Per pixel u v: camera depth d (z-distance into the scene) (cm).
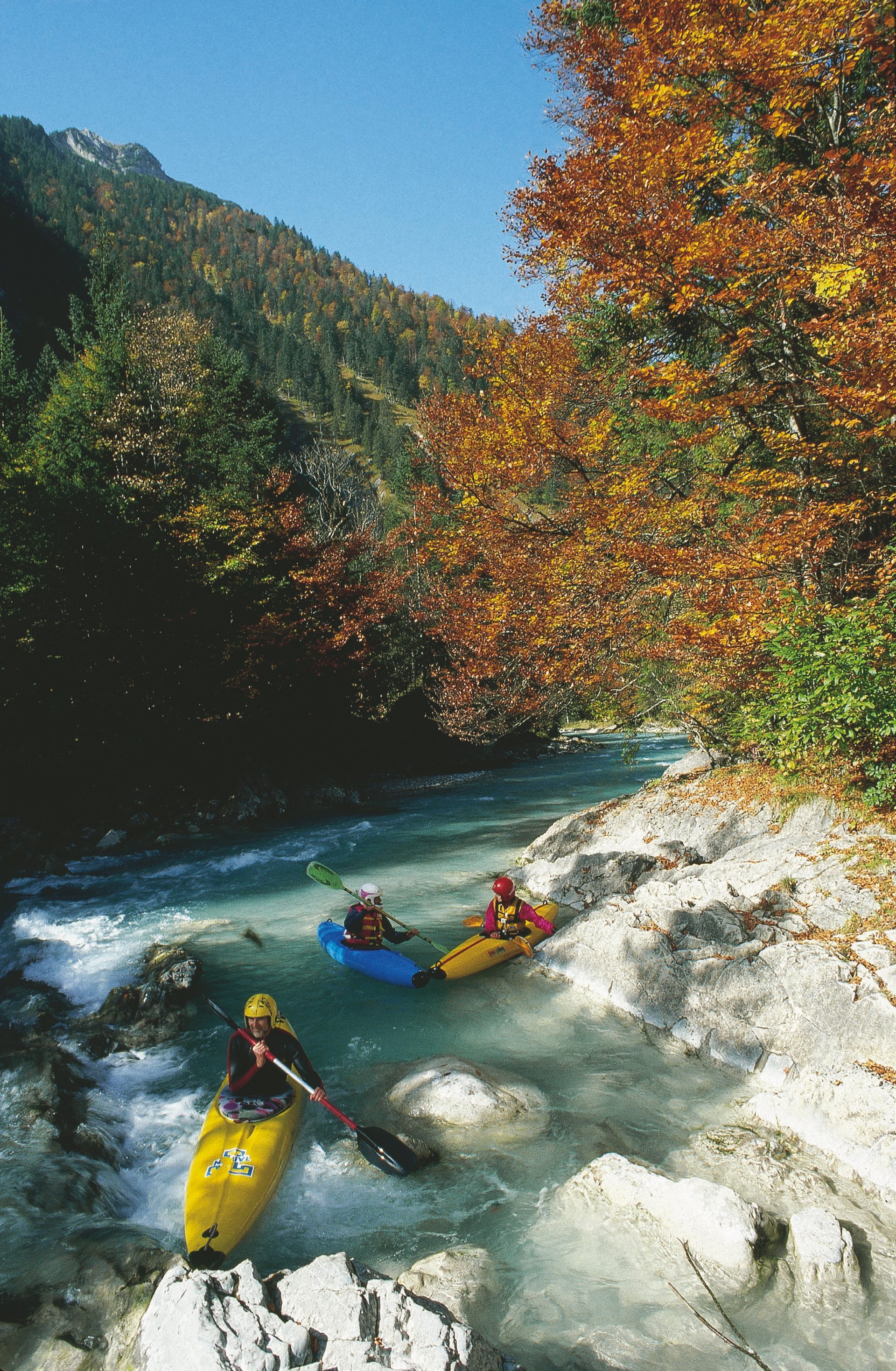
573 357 1344
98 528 1839
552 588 1262
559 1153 518
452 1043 691
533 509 1362
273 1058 534
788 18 812
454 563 1416
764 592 1041
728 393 1048
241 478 3167
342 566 2672
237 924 1058
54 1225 443
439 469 1411
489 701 1641
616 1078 615
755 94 919
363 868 1348
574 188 965
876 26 782
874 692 842
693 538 1129
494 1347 338
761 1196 462
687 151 920
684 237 930
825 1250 400
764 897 801
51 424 2847
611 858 1073
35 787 1722
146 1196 500
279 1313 338
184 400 3416
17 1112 559
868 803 879
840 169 873
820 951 672
